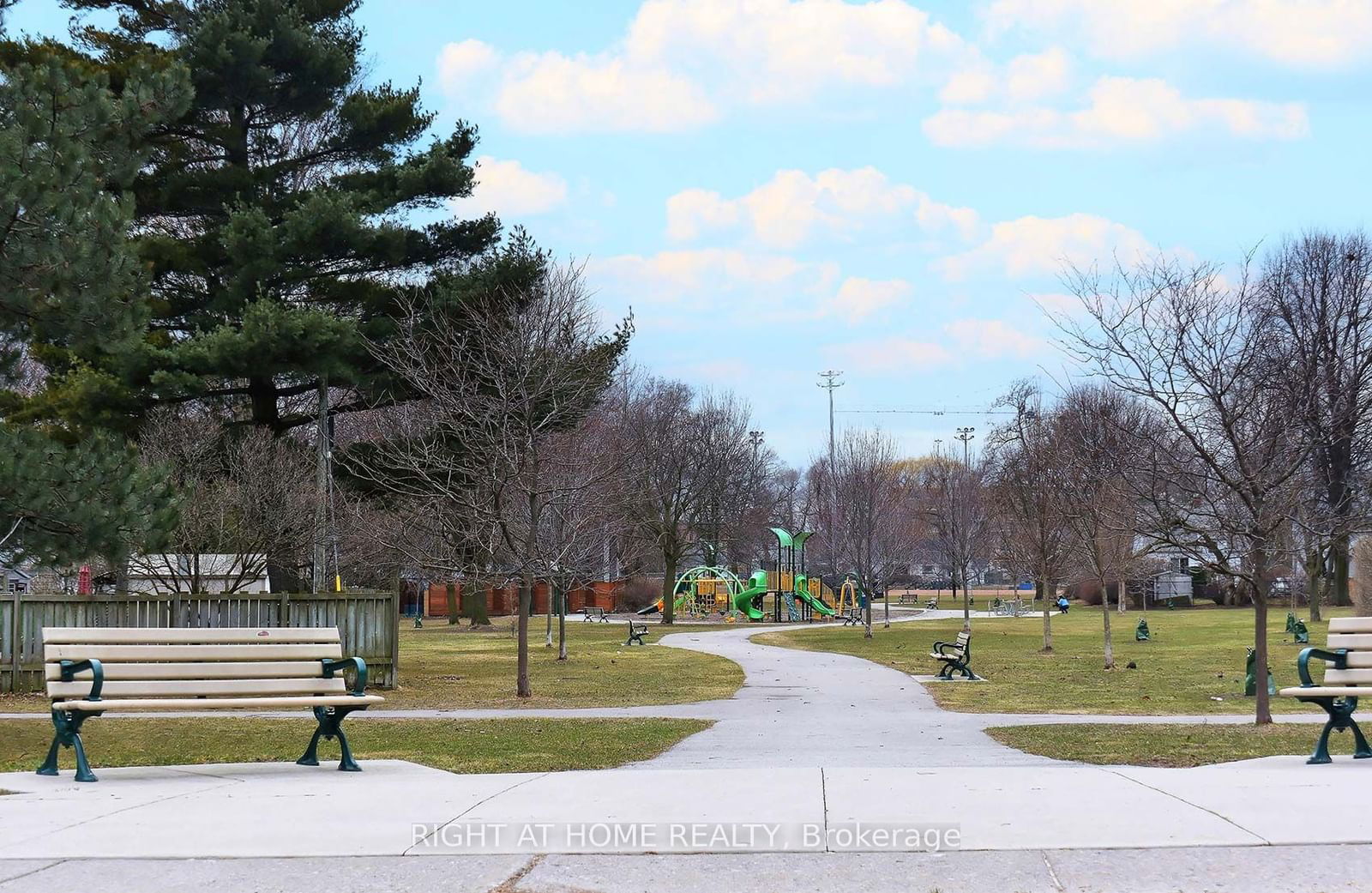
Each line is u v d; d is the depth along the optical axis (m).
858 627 59.50
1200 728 15.05
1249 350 17.88
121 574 26.12
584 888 6.18
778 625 63.12
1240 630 47.91
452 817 7.86
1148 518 21.30
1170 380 17.06
